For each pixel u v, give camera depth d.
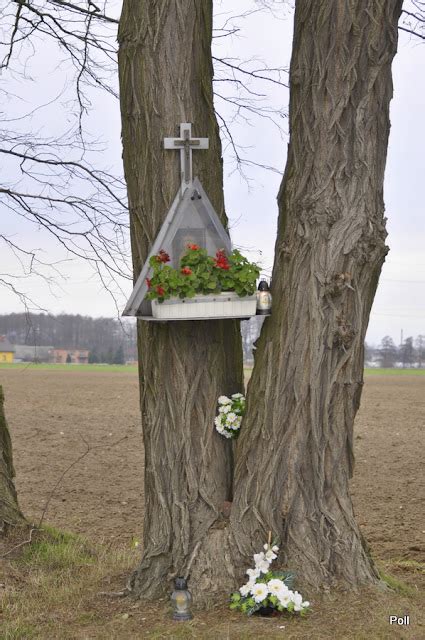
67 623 5.33
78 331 60.44
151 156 5.63
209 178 5.78
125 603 5.56
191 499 5.58
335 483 5.43
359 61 5.25
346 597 5.30
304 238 5.31
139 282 5.37
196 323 5.60
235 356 5.87
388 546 8.65
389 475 13.36
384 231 5.38
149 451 5.73
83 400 27.12
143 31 5.61
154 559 5.60
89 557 7.09
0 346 60.41
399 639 4.84
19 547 7.04
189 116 5.64
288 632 4.90
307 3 5.35
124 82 5.73
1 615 5.55
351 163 5.28
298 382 5.32
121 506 10.89
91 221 8.32
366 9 5.22
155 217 5.62
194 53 5.67
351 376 5.39
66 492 11.81
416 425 20.41
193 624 5.08
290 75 5.53
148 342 5.70
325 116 5.28
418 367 78.38
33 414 22.45
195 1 5.66
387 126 5.41
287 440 5.36
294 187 5.41
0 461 7.66
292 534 5.38
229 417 5.53
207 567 5.43
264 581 5.17
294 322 5.34
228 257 5.27
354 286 5.31
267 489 5.39
